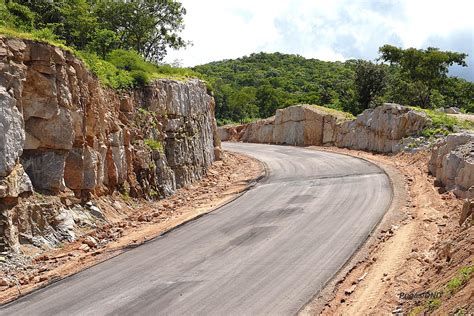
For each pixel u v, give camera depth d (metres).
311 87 92.88
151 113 22.69
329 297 10.05
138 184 20.55
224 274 11.64
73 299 10.56
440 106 52.16
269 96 81.06
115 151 18.78
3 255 12.27
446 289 8.25
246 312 9.48
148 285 11.20
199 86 30.91
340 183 22.30
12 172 12.88
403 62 48.78
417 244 12.84
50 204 14.46
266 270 11.74
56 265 12.79
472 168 15.97
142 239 15.24
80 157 16.09
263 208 18.56
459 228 11.88
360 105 50.31
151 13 36.53
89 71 17.28
